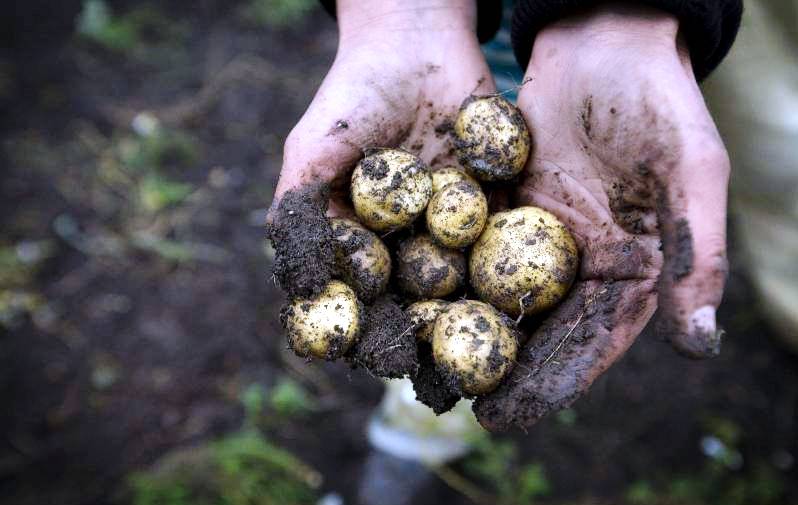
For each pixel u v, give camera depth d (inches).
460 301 12.3
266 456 19.2
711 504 19.3
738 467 20.0
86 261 23.2
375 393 21.0
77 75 28.8
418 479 19.3
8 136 26.5
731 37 12.3
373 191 12.6
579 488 19.6
